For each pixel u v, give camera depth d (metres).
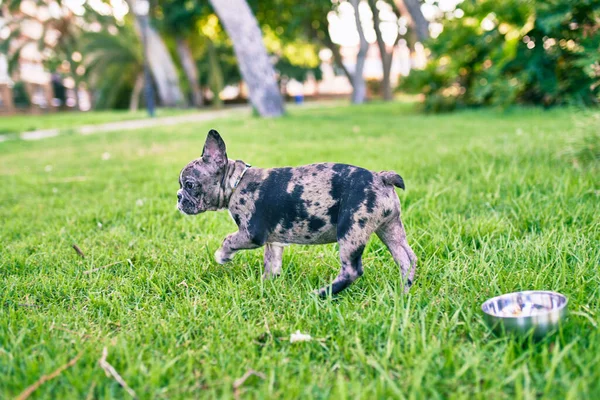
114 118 8.09
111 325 1.15
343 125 4.59
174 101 11.56
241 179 1.24
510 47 4.34
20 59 13.35
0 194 2.37
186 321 1.13
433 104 5.42
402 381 0.92
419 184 2.00
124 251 1.52
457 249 1.38
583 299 1.12
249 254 1.46
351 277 1.17
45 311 1.22
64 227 1.75
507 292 1.17
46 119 8.62
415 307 1.13
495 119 4.21
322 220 1.18
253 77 5.93
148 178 2.57
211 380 0.95
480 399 0.87
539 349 0.99
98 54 11.50
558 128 3.20
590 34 3.84
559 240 1.36
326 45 11.33
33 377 0.95
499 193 1.78
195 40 11.52
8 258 1.50
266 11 9.78
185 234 1.69
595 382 0.88
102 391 0.93
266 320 1.10
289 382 0.93
